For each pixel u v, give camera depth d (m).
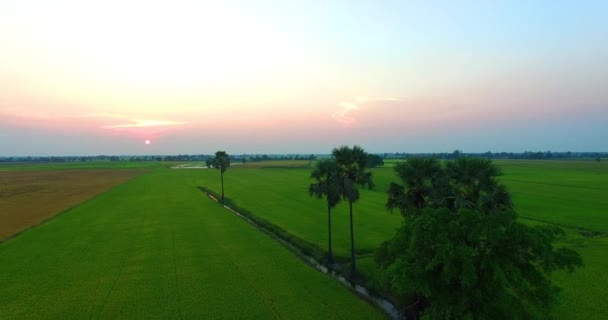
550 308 17.62
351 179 32.84
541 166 191.25
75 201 79.44
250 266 33.25
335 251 38.59
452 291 17.33
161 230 48.50
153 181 131.75
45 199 82.94
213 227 50.53
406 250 18.89
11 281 29.33
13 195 90.44
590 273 30.17
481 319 16.53
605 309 23.83
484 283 16.70
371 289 28.52
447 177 25.36
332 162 33.62
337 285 28.62
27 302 25.33
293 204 72.25
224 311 23.97
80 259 35.28
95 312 23.81
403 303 22.84
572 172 141.62
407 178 27.55
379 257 22.42
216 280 29.66
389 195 28.97
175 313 23.67
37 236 44.97
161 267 32.94
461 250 16.12
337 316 23.27
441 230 17.14
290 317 23.12
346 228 49.69
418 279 17.09
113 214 61.25
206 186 110.69
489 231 16.41
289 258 35.75
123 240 42.91
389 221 54.41
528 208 61.84
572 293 26.27
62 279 29.83
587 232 45.53
